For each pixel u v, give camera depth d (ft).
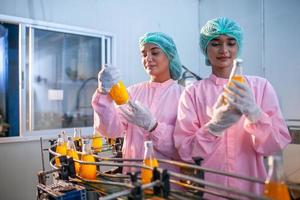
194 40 11.41
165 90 4.58
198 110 3.88
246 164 3.60
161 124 4.03
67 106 8.46
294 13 8.55
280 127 3.44
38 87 7.83
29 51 7.58
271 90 3.70
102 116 4.15
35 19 7.57
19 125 7.42
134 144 4.36
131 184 2.51
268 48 9.18
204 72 11.49
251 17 9.62
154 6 10.14
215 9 10.83
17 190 7.26
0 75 7.27
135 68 9.66
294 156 7.81
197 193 2.70
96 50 8.95
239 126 3.63
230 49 3.77
